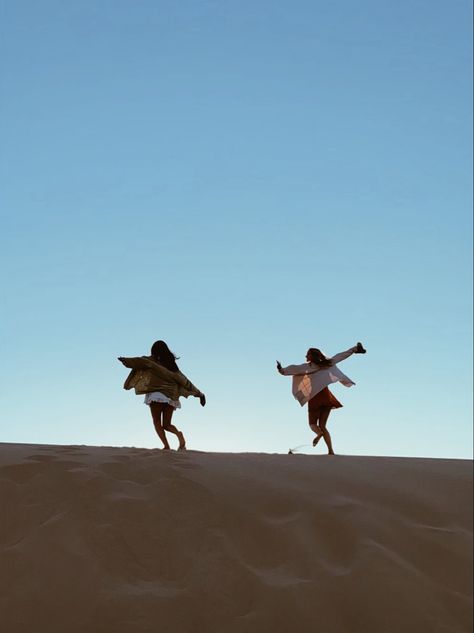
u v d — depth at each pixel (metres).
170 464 7.16
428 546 6.23
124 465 6.92
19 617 4.77
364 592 5.45
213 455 8.16
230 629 4.90
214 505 6.27
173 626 4.83
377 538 6.18
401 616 5.32
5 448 7.51
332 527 6.25
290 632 4.98
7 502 5.96
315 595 5.32
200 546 5.68
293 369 10.97
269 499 6.58
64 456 7.09
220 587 5.23
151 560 5.46
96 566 5.24
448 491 7.58
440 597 5.62
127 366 9.66
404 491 7.38
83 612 4.84
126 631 4.73
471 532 6.67
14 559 5.24
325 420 10.88
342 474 7.70
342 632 5.09
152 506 6.09
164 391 9.62
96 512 5.89
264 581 5.35
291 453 9.05
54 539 5.47
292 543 5.88
